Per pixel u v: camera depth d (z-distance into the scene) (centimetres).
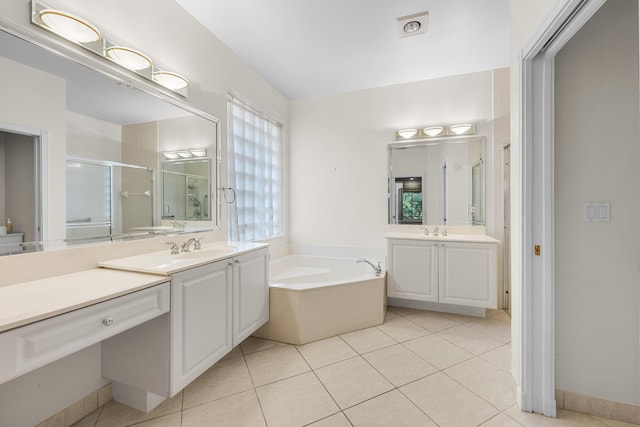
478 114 307
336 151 361
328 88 347
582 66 145
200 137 226
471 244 266
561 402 152
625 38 140
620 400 143
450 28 229
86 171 150
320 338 237
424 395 164
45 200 133
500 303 302
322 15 214
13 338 85
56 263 135
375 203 346
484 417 146
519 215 153
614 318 143
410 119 330
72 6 140
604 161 143
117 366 150
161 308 132
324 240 367
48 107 134
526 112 148
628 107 140
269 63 286
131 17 170
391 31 233
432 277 280
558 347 151
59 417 138
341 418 146
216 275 170
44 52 131
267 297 231
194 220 222
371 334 246
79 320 102
